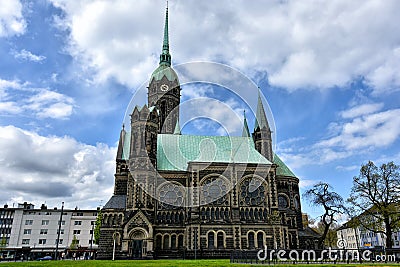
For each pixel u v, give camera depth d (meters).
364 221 62.22
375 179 60.31
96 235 93.75
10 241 117.00
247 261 37.31
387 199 59.28
